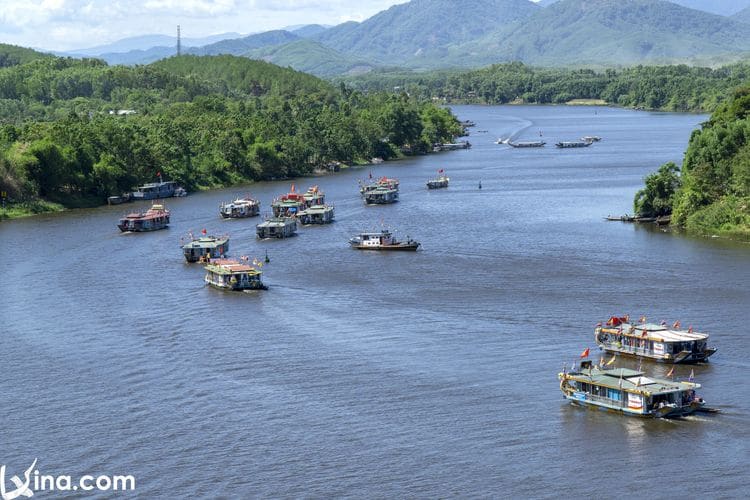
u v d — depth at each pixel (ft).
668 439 635.66
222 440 647.97
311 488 582.76
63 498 579.48
